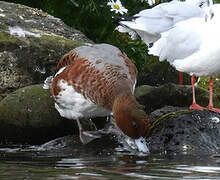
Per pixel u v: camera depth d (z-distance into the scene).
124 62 10.68
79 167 8.72
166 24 12.08
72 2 15.26
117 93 9.84
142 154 9.97
